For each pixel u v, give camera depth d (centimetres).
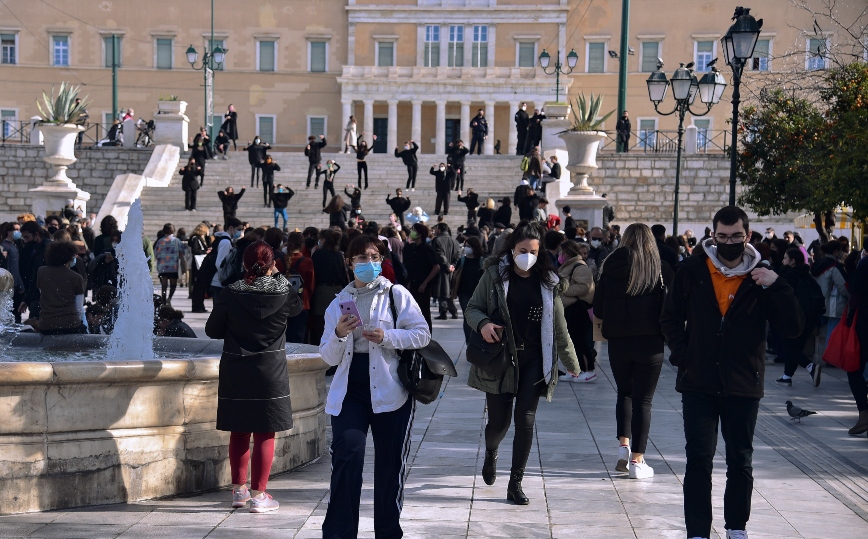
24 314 2062
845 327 995
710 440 603
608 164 4016
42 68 6550
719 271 609
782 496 751
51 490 673
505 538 630
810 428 1034
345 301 586
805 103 2298
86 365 672
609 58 6556
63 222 2012
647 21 6462
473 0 6706
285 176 4028
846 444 953
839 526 670
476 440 941
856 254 1433
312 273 1290
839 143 1688
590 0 6556
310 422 847
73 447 679
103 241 1897
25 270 1702
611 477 805
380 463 601
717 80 2091
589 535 639
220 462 754
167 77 6644
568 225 2030
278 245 1306
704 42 6406
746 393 598
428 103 6762
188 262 2567
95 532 625
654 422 1048
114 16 6594
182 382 729
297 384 825
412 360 600
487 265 730
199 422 741
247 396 674
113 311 1230
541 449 909
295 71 6744
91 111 6588
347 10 6712
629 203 4003
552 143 4122
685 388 614
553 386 720
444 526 655
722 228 604
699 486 599
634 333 805
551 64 6600
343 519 565
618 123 4200
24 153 4138
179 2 6638
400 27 6744
